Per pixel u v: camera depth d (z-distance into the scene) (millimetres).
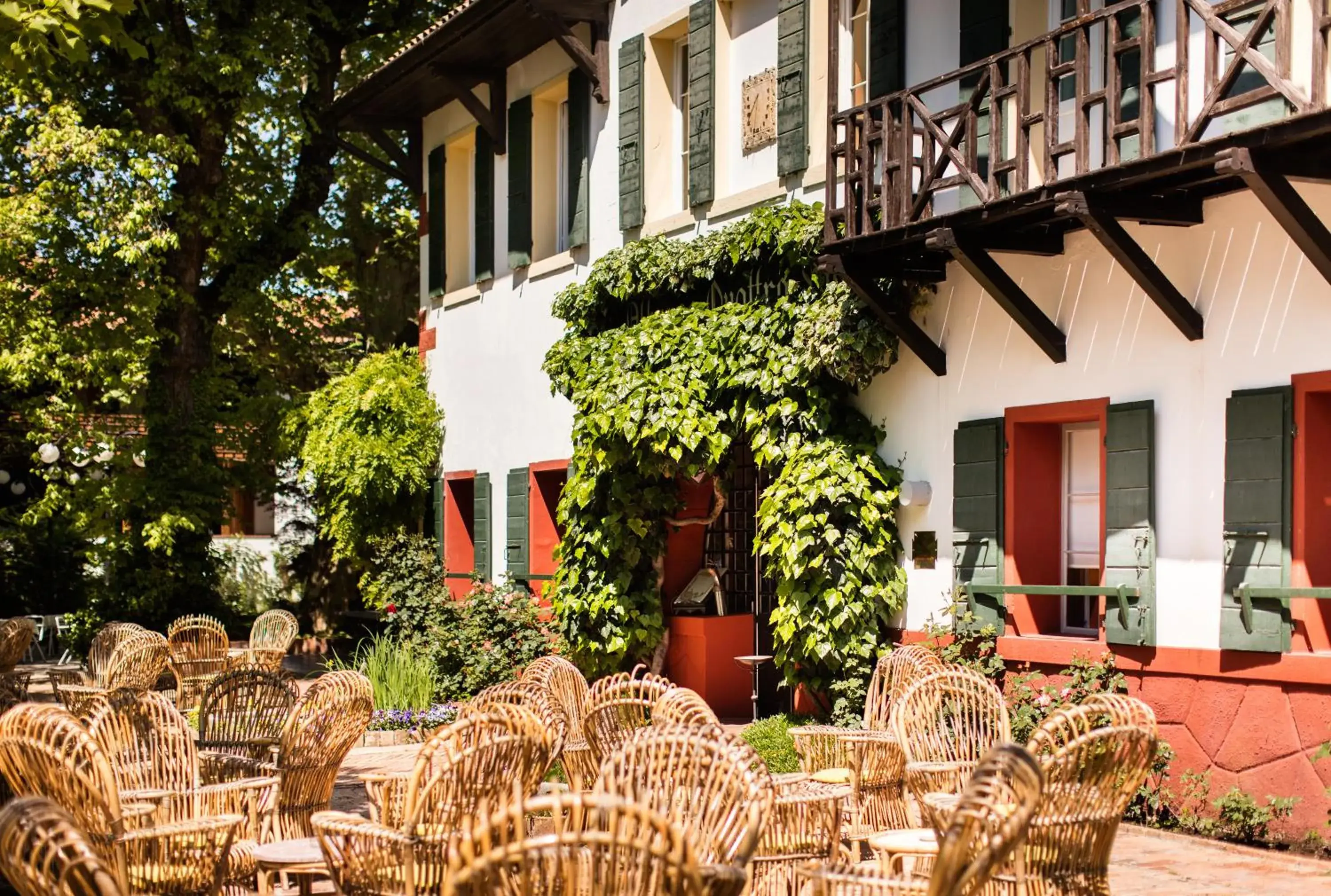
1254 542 8102
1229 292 8328
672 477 12484
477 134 16891
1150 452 8750
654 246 12664
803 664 10711
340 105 18531
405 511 17969
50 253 18906
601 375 12352
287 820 6723
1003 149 9836
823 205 10883
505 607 14234
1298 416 7926
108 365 18906
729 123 12820
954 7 10219
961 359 10195
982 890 4742
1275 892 6863
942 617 10211
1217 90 7383
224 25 20562
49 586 23922
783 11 11883
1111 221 8188
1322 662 7664
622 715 6824
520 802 3521
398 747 12461
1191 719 8438
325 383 22812
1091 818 4695
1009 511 9734
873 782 6727
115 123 20359
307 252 21391
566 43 14289
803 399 11008
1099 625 9336
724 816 4547
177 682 13891
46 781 5055
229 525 27344
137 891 5262
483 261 16734
